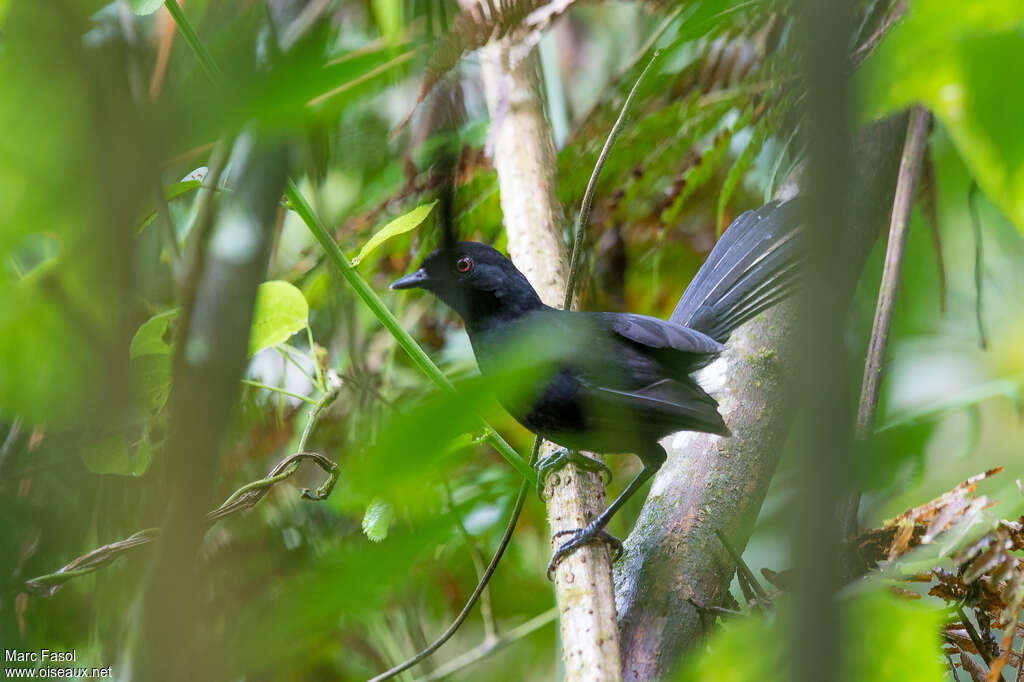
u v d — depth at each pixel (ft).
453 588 27.63
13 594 17.81
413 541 4.56
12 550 18.11
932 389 27.68
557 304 25.14
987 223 28.50
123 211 4.43
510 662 28.81
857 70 6.36
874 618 8.61
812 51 5.11
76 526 18.80
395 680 25.32
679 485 20.79
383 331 28.86
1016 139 6.39
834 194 5.18
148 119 4.32
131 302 5.98
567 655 18.03
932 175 24.67
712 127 26.68
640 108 26.84
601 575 19.86
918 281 29.19
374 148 16.56
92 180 4.35
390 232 17.97
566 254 26.30
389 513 14.30
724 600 19.19
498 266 24.86
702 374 22.99
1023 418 24.27
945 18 6.06
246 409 26.40
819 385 5.44
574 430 21.25
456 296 25.29
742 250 24.08
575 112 32.09
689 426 19.84
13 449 17.10
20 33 4.53
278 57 4.61
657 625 18.49
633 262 30.04
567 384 18.78
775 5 13.43
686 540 19.58
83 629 19.35
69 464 17.10
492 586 28.76
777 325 22.74
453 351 29.99
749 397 21.48
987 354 28.53
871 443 8.96
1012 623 14.15
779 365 21.95
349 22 20.47
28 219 4.43
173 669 5.43
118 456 16.78
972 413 24.97
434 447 3.84
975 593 15.44
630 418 20.70
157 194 9.59
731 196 29.86
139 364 16.14
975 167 6.66
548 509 22.79
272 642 4.56
